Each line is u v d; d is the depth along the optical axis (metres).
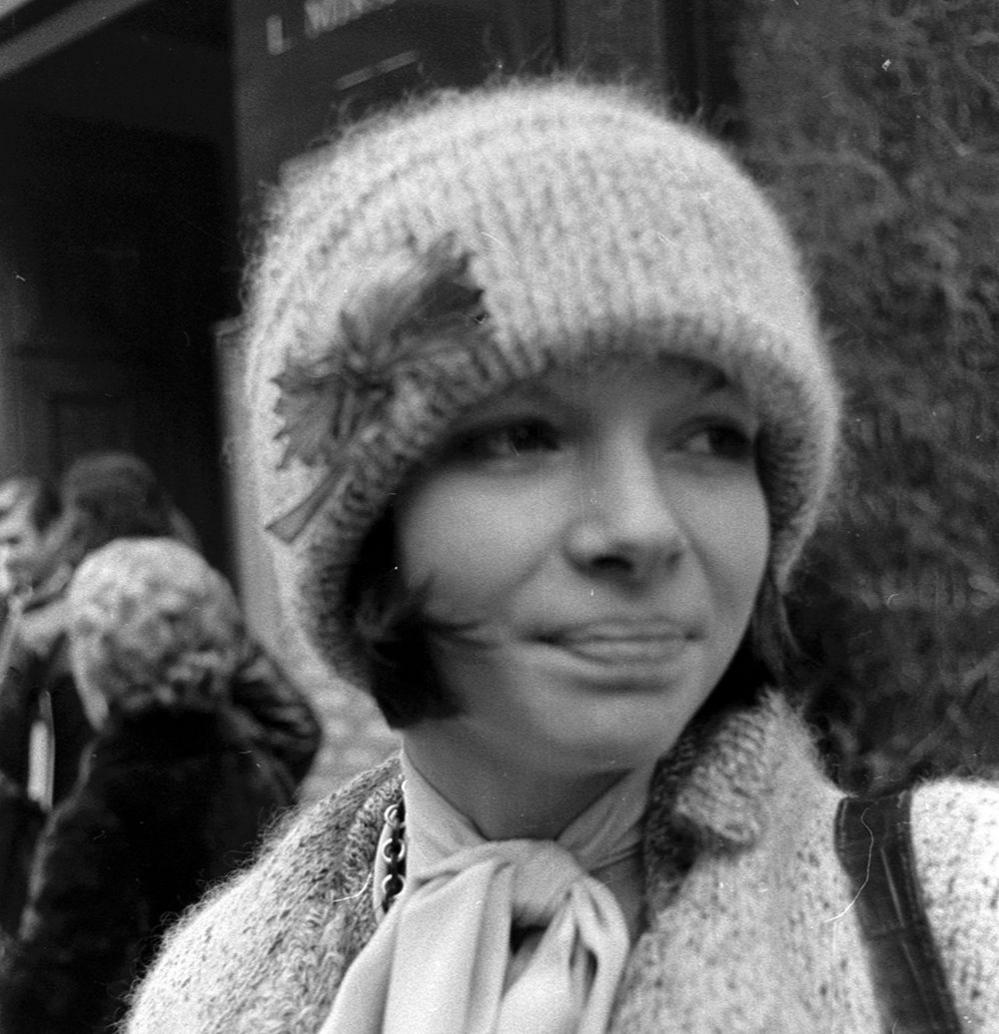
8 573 2.14
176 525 2.27
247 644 1.71
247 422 0.83
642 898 0.72
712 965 0.66
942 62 1.71
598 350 0.64
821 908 0.69
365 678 0.74
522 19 1.71
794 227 1.63
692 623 0.67
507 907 0.71
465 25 1.77
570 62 1.67
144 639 1.61
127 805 1.59
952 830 0.70
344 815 0.90
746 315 0.65
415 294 0.65
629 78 1.65
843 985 0.67
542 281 0.65
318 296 0.71
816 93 1.69
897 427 1.62
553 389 0.65
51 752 2.04
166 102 2.37
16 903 1.98
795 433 0.70
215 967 0.90
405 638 0.70
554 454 0.67
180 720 1.61
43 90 2.50
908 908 0.68
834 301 1.63
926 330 1.66
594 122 0.72
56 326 2.57
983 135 1.69
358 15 1.90
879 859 0.70
